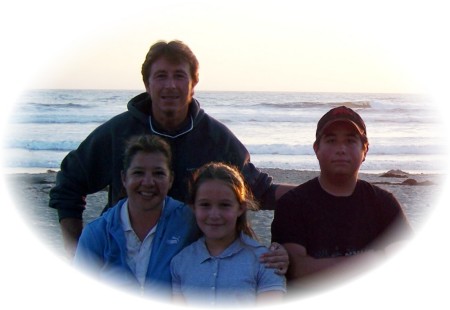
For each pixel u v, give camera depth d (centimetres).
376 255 418
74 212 493
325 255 420
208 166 426
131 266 421
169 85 459
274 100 3045
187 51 468
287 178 1620
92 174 489
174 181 477
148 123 478
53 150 1992
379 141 2273
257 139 2338
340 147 418
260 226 998
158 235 423
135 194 417
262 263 409
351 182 426
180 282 414
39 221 1077
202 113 486
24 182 1477
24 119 2280
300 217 424
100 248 423
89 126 2388
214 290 404
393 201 435
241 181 418
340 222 422
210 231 408
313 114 3038
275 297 402
